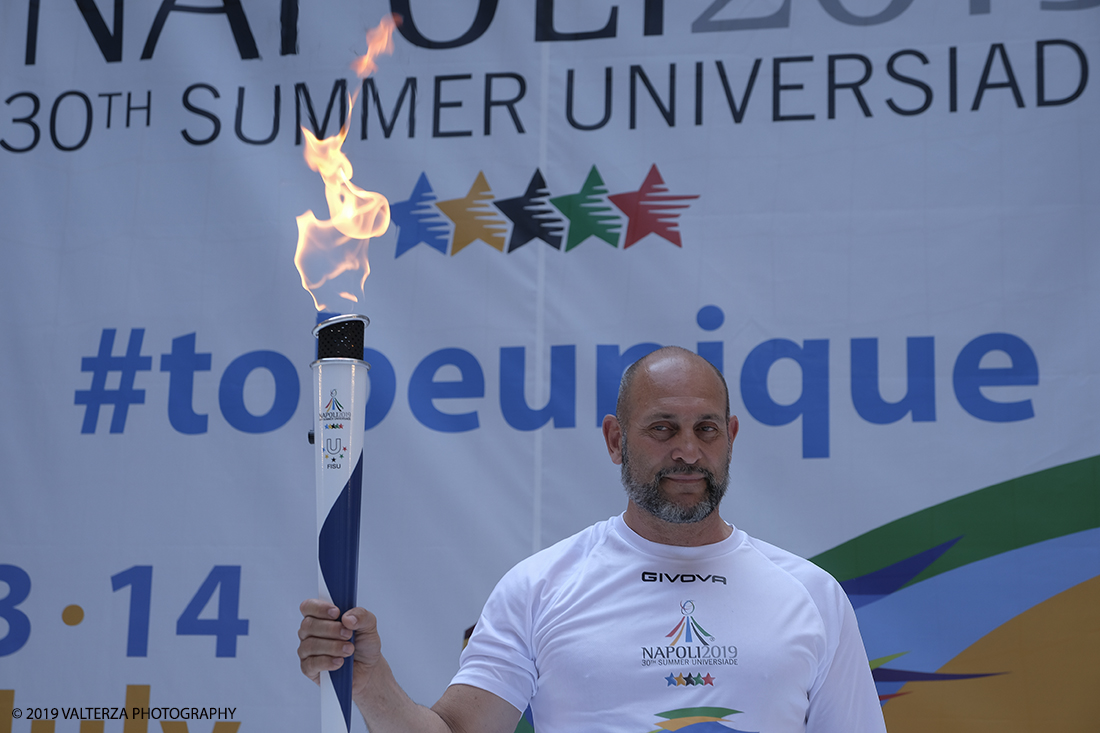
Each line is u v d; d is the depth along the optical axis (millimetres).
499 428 3941
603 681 2463
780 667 2465
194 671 3900
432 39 4246
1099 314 3682
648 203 4016
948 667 3570
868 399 3773
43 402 4160
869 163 3912
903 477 3705
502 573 3840
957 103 3889
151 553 4004
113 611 3973
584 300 3990
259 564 3955
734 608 2545
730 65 4055
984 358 3729
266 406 4074
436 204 4125
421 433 3967
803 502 3744
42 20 4418
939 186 3852
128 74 4359
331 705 2146
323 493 2223
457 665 3799
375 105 4223
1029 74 3855
